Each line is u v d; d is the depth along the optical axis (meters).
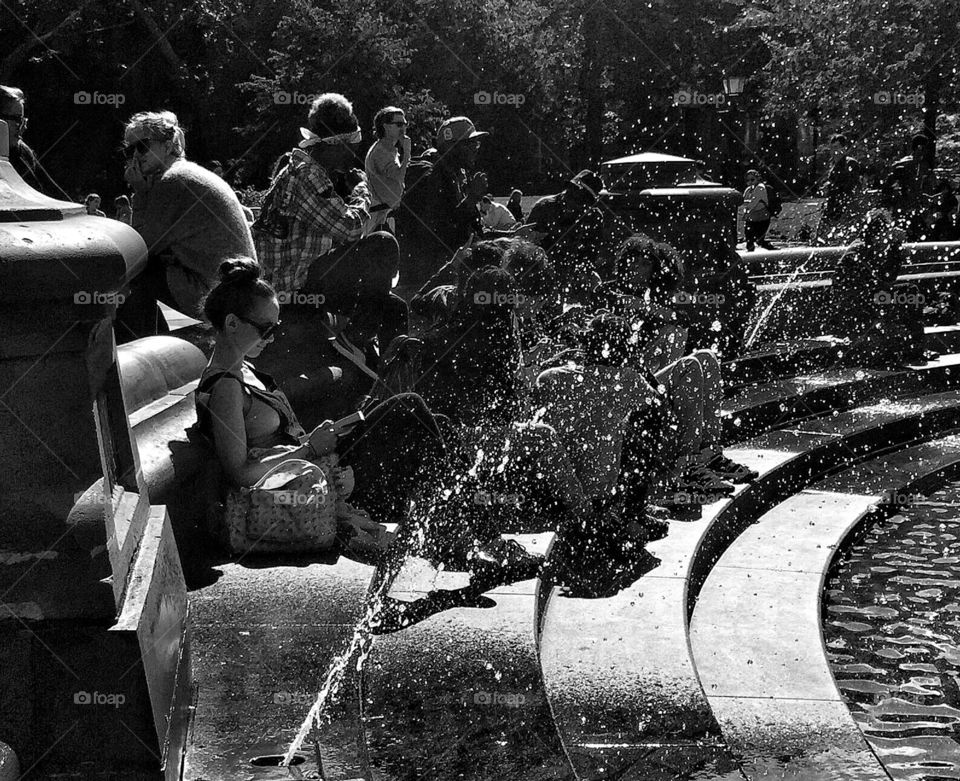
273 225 6.70
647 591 5.22
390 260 7.07
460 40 33.09
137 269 3.10
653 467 5.89
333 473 4.91
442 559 4.88
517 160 36.81
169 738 2.98
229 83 30.44
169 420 4.93
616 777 3.62
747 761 3.92
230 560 4.68
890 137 24.06
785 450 7.97
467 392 5.15
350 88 28.50
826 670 4.76
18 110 6.39
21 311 2.71
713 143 27.73
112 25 31.05
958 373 10.55
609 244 9.44
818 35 25.12
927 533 7.07
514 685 3.83
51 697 2.78
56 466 2.79
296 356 6.68
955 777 3.91
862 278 10.46
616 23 35.09
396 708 3.66
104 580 2.79
